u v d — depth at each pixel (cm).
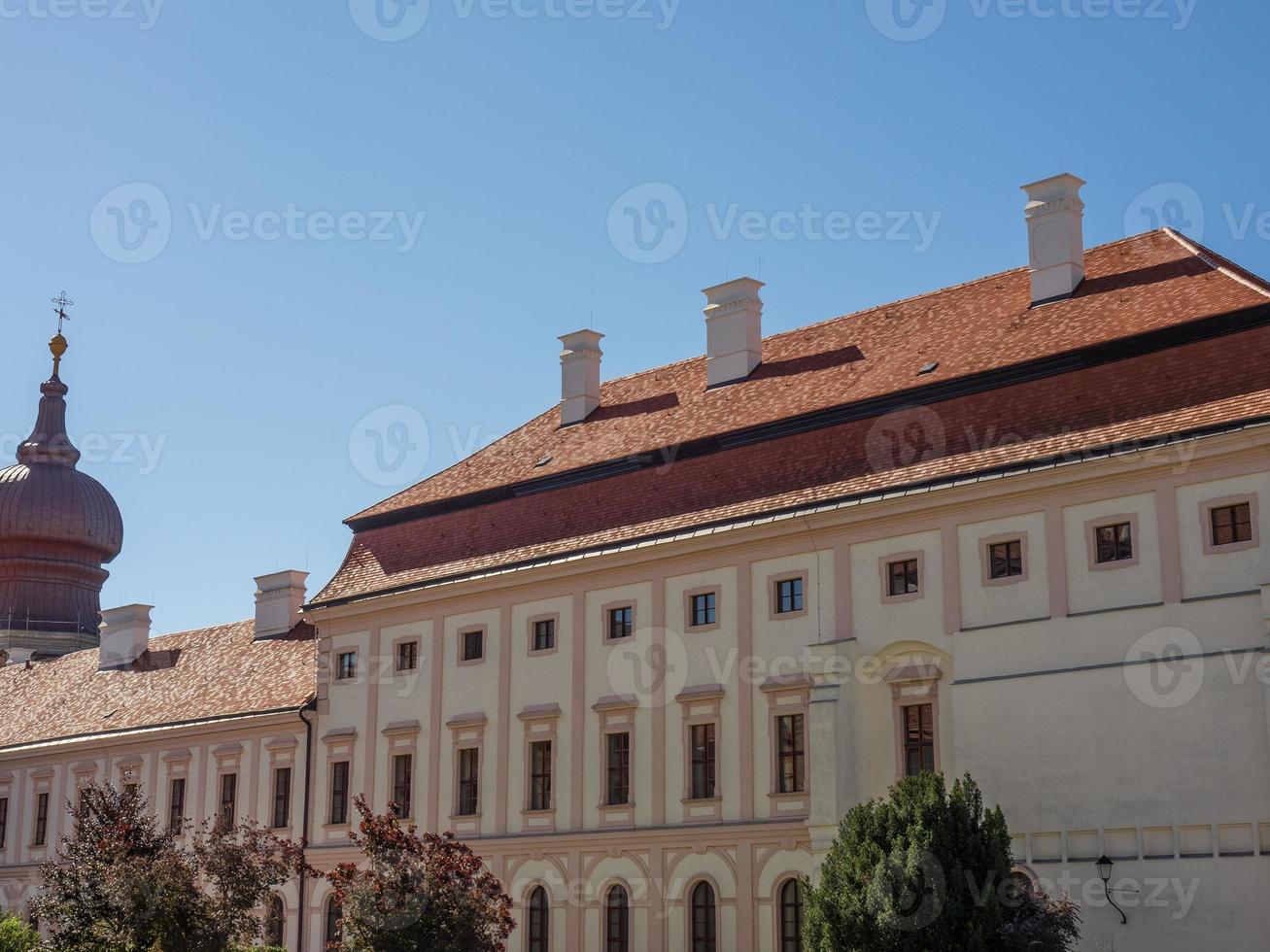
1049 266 4631
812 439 4662
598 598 5009
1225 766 3622
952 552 4178
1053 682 3925
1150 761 3738
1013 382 4272
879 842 3559
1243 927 3541
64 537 10562
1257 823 3553
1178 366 3956
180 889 4525
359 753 5697
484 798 5203
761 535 4569
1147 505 3859
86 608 10650
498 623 5300
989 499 4119
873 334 5081
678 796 4659
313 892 5738
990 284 4956
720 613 4672
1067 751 3872
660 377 5744
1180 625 3750
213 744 6412
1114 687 3825
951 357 4578
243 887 4616
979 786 4000
